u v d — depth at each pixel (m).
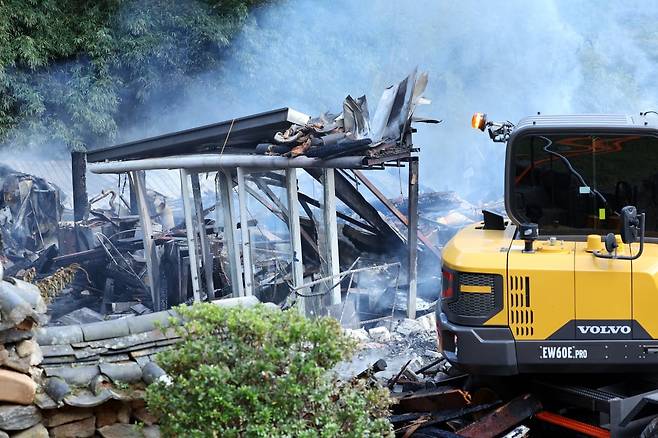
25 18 34.59
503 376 13.09
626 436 10.77
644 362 11.63
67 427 9.80
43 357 10.11
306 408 9.25
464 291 12.26
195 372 8.89
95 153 26.55
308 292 22.31
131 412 10.15
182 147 24.77
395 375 16.47
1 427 9.34
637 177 12.41
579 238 12.73
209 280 24.42
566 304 11.83
